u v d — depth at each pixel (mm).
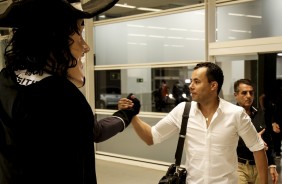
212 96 1997
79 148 890
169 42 5352
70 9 884
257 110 2984
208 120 2000
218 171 1945
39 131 842
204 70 1984
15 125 851
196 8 4980
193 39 5055
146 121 5633
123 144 6098
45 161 848
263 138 2945
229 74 4758
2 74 938
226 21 4793
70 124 864
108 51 6230
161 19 5445
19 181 857
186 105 2102
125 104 1386
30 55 893
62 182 861
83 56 1000
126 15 5906
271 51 4297
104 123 1234
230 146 1963
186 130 2047
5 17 874
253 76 4605
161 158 5555
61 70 910
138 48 5762
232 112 1960
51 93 852
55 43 890
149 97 5621
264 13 4465
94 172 959
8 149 867
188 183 2035
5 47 946
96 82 6457
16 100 856
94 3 951
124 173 5293
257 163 2078
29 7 865
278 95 5781
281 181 4523
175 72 5289
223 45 4668
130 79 5906
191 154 2025
